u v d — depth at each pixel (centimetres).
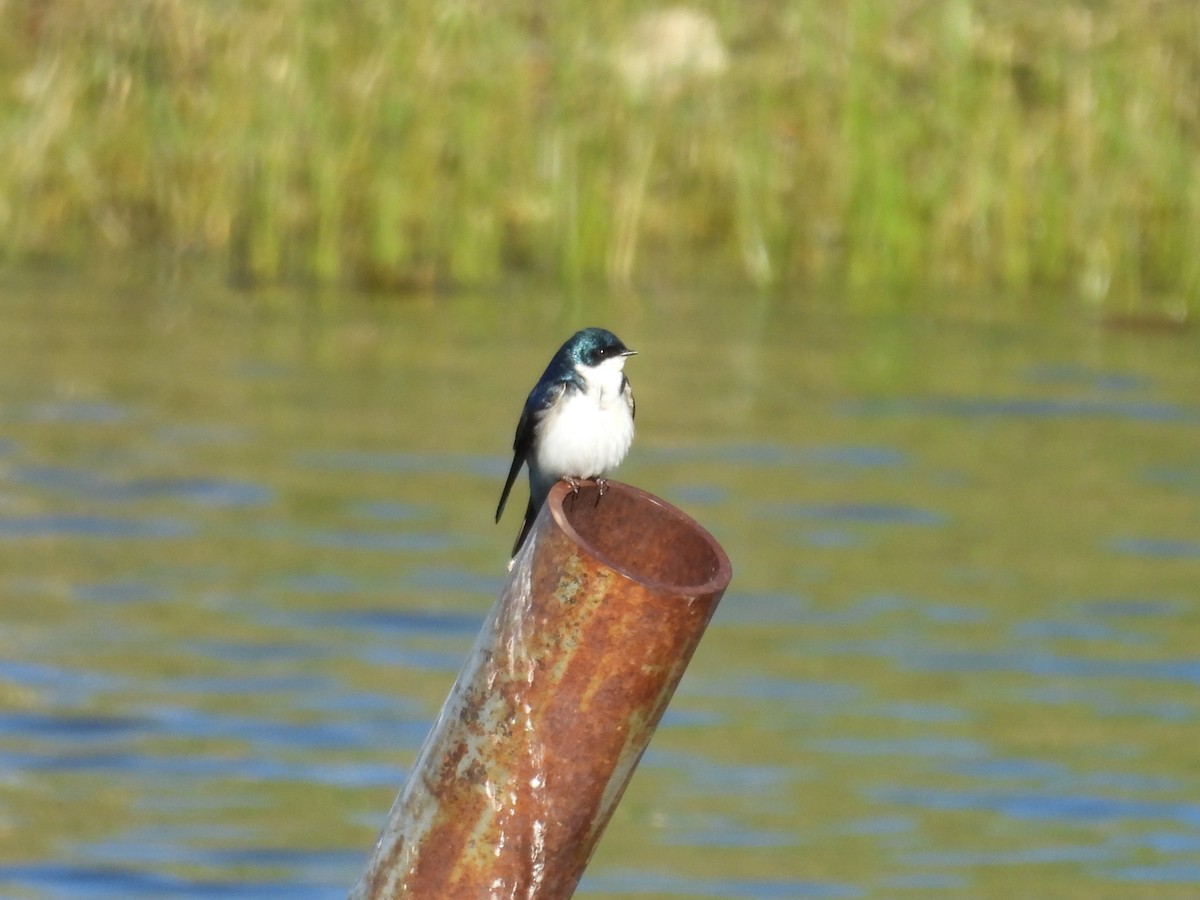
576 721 422
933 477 1602
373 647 1203
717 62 2492
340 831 965
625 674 420
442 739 436
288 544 1388
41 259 2378
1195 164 2453
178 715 1093
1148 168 2458
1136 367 2055
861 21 2472
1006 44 2494
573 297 2312
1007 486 1586
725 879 922
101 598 1262
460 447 1642
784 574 1356
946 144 2500
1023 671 1191
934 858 948
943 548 1424
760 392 1862
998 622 1271
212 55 2391
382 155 2362
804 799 1015
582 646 418
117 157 2431
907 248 2494
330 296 2264
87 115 2431
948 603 1308
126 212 2447
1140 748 1080
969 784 1038
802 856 941
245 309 2170
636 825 984
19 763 1019
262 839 954
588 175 2417
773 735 1094
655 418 1742
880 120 2484
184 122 2412
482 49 2375
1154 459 1678
